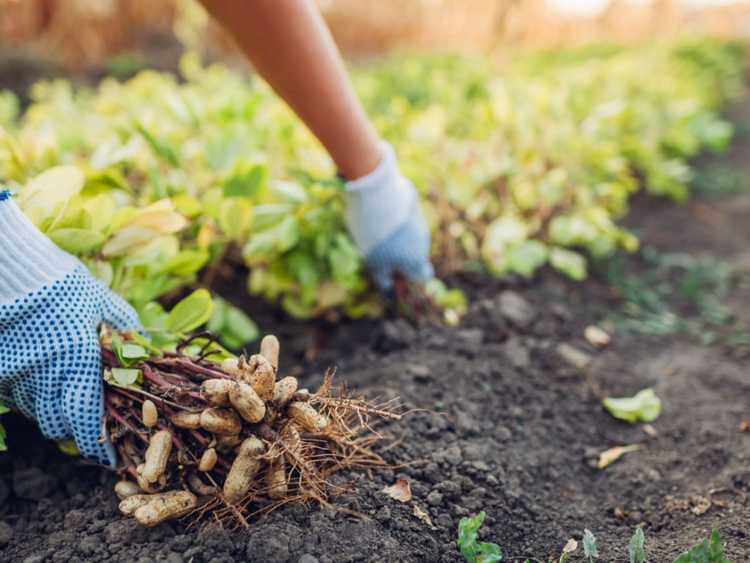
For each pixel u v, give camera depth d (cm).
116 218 68
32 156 90
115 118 120
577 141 133
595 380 88
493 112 132
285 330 93
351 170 81
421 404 75
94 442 59
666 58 265
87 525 60
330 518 59
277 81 71
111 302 63
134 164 98
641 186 165
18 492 64
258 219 86
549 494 70
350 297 93
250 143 100
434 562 59
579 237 119
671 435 79
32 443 68
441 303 95
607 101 172
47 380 58
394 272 87
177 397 57
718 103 263
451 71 211
